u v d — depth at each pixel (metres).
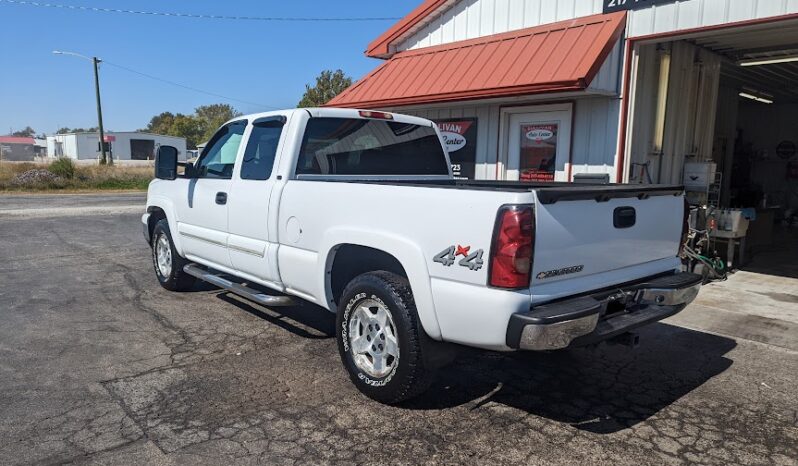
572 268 3.42
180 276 6.71
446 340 3.49
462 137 9.60
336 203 4.12
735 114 13.17
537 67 7.81
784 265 8.95
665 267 4.25
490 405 3.93
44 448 3.26
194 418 3.65
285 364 4.59
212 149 5.96
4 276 7.79
